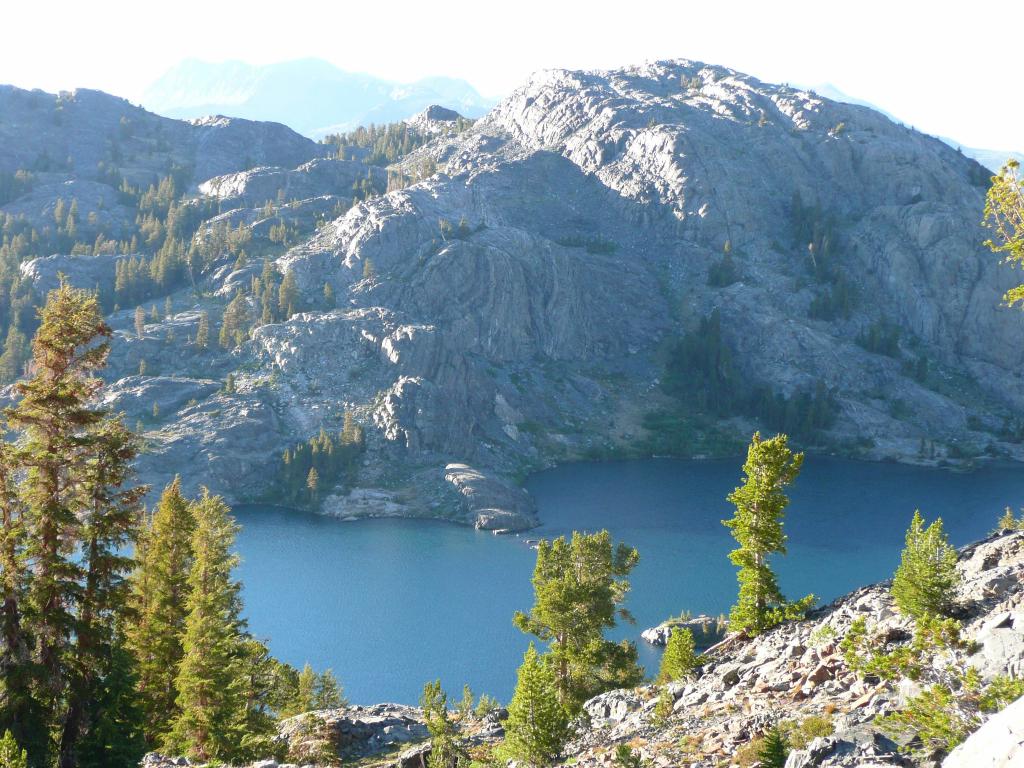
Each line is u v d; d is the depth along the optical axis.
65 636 36.09
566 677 56.16
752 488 47.12
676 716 34.53
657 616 127.19
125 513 37.41
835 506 197.12
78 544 37.91
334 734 49.56
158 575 49.38
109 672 37.78
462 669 111.19
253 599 138.00
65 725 36.88
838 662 32.00
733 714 31.50
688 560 157.75
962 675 22.73
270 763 36.28
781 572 146.25
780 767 23.89
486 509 192.88
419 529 185.88
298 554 164.62
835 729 24.69
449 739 42.03
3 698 34.53
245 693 50.25
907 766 19.78
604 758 30.53
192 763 38.28
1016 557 37.81
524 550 169.62
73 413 35.09
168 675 48.84
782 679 33.44
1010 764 13.05
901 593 33.53
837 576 144.62
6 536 34.00
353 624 127.31
